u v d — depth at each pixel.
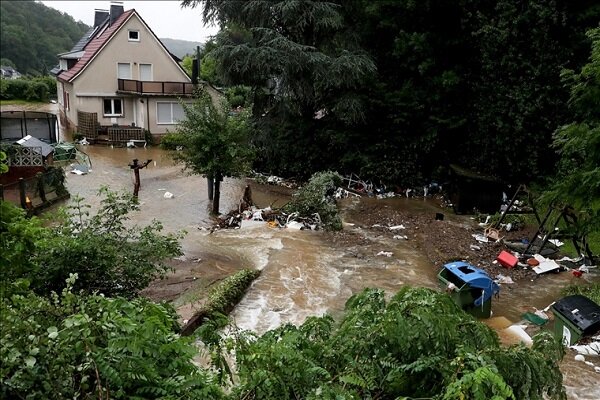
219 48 19.19
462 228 14.64
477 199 16.83
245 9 19.30
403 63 19.55
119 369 3.03
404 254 12.42
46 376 2.93
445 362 3.23
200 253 11.67
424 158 19.89
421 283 10.54
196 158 14.52
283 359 3.13
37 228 3.52
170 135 25.39
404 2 18.84
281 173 21.00
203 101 14.76
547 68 16.77
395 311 3.54
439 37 18.95
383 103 19.47
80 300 3.55
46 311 3.43
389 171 19.53
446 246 12.76
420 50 18.61
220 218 14.38
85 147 25.09
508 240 13.35
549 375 3.42
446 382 3.08
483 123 18.11
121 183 18.03
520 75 17.23
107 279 6.55
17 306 3.48
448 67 19.19
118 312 3.39
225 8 19.88
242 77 19.94
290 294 9.75
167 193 16.88
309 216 14.41
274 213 14.75
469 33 18.55
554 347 3.73
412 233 14.30
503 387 2.79
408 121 19.34
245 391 3.10
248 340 3.83
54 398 2.93
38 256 5.97
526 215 15.41
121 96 27.59
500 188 16.84
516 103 17.22
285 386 3.03
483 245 13.00
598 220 10.39
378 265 11.55
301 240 13.05
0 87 44.22
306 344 3.49
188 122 14.61
